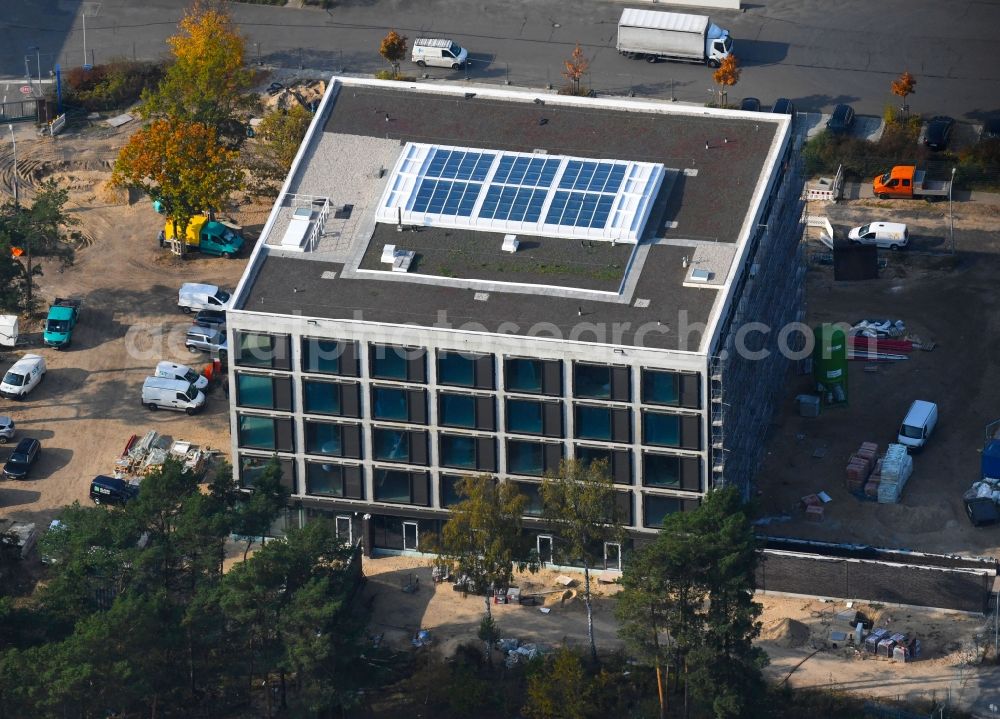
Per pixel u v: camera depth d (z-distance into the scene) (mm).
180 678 165875
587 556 171750
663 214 187125
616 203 186375
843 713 166625
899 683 169500
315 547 164250
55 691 152125
